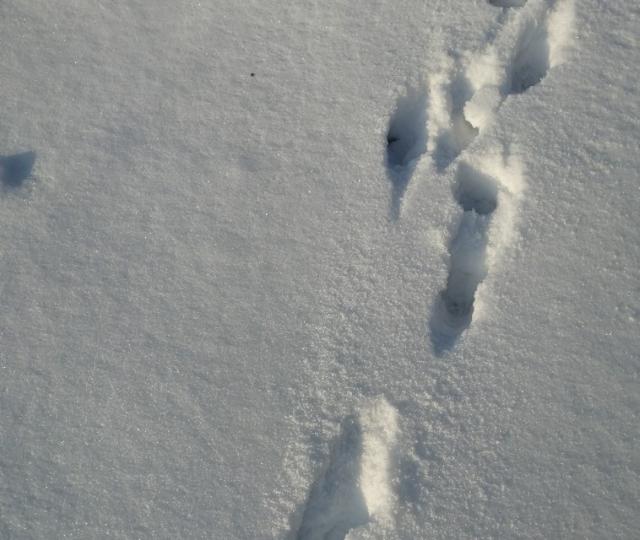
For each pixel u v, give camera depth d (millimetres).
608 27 2090
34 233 2018
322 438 1751
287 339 1860
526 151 1962
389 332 1834
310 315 1879
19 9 2309
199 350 1866
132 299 1934
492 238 1919
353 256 1926
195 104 2148
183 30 2254
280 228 1981
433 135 2047
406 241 1920
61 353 1888
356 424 1775
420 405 1753
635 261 1821
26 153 2121
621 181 1910
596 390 1713
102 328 1908
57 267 1979
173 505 1725
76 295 1945
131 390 1838
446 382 1767
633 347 1739
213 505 1719
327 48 2182
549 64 2131
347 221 1967
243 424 1787
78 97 2180
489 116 2051
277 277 1927
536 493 1648
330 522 1742
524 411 1719
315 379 1812
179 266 1962
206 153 2084
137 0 2299
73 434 1807
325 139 2070
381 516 1672
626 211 1877
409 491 1683
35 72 2219
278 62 2184
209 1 2277
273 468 1740
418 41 2146
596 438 1674
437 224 1920
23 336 1909
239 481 1736
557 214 1892
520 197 1925
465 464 1691
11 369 1876
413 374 1783
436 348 1807
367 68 2135
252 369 1837
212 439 1778
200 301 1919
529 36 2141
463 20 2146
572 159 1943
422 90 2119
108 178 2074
